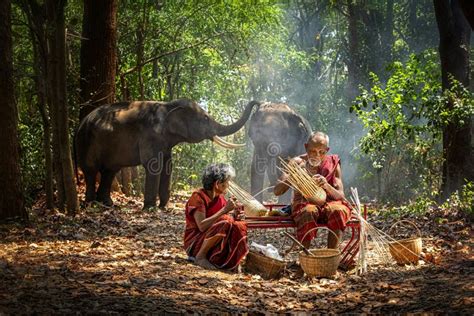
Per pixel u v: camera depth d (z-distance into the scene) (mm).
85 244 9633
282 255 8914
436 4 14312
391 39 25656
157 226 11898
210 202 8031
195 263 7953
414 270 7762
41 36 13469
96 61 16797
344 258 8172
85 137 15109
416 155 14695
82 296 6387
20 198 11148
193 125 15219
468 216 11117
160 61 20016
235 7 18938
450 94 12977
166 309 6125
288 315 6125
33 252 8711
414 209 12219
